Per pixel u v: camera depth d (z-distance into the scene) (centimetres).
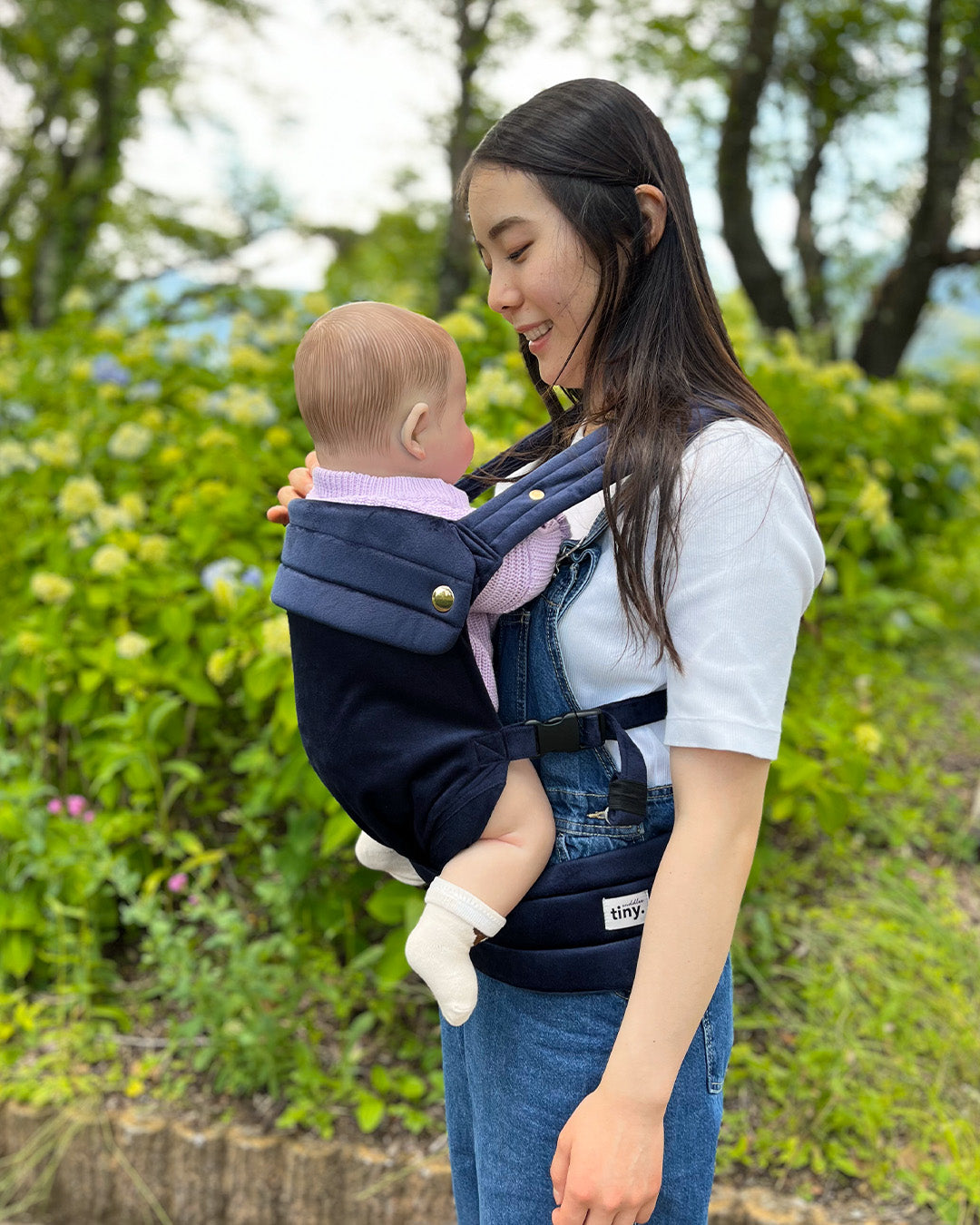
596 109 106
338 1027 245
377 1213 217
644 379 104
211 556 301
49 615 284
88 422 366
